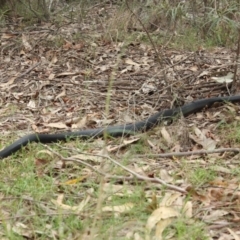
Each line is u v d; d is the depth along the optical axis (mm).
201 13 16016
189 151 9078
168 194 7344
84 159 8688
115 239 6375
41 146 9242
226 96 11242
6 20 18297
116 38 15969
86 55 14719
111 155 9000
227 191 7547
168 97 11375
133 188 7625
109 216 6895
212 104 10859
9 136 9930
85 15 18047
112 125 10328
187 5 15773
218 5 14305
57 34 16328
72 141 9633
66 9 19094
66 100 11703
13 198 7562
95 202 7285
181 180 8023
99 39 16188
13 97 12141
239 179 7984
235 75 11500
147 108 11055
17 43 15750
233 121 10078
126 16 16562
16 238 6539
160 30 16047
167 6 15594
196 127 9797
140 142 9453
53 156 8883
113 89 12203
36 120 10789
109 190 7418
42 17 18344
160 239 6359
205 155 8883
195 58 13922
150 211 6988
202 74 12500
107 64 14047
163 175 8070
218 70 12844
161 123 10102
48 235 6672
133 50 15148
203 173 8094
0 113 11156
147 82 12016
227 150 8758
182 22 15945
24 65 14320
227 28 15008
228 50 14906
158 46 15234
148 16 16422
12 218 7039
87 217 6602
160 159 8859
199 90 11883
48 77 13242
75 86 12570
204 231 6562
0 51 15375
